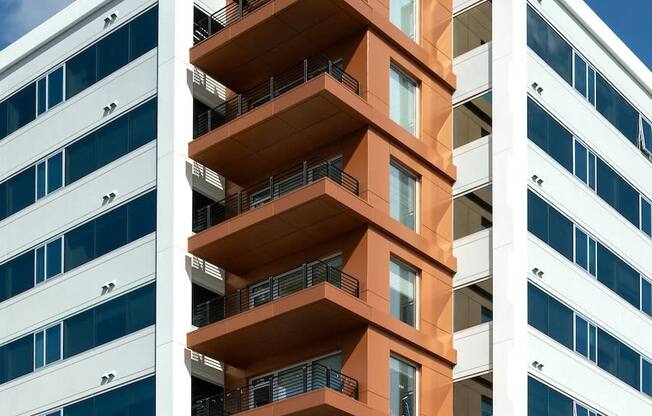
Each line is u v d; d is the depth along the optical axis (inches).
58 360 1941.4
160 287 1828.2
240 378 1833.2
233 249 1833.2
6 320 2048.5
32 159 2108.8
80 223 1988.2
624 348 1962.4
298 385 1770.4
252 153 1866.4
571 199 1926.7
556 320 1823.3
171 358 1770.4
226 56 1904.5
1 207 2132.1
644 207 2119.8
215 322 1782.7
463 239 1871.3
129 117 1967.3
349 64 1844.2
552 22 1989.4
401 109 1878.7
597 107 2050.9
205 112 1951.3
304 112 1782.7
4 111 2186.3
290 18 1828.2
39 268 2030.0
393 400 1713.8
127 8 2030.0
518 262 1782.7
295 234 1792.6
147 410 1780.3
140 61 1980.8
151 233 1870.1
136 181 1921.8
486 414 1761.8
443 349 1796.3
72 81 2085.4
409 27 1950.1
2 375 2018.9
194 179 1895.9
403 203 1833.2
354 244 1763.0
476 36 1971.0
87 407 1863.9
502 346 1756.9
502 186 1839.3
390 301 1759.4
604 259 1974.7
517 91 1872.5
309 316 1704.0
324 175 1830.7
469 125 1927.9
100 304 1909.4
